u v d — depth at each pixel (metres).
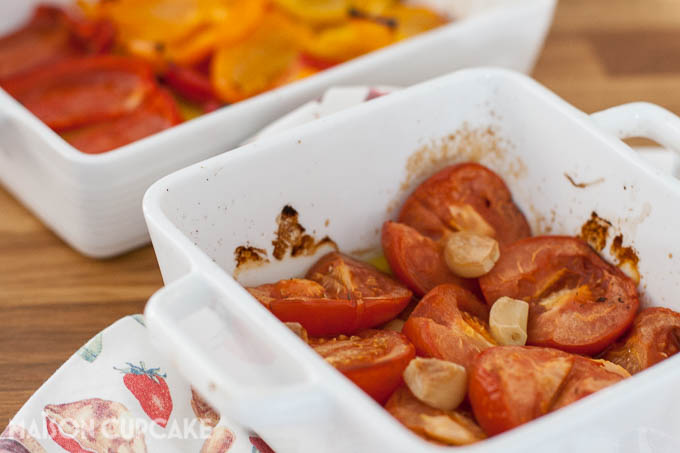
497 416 0.53
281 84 0.79
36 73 0.78
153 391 0.60
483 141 0.65
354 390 0.50
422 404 0.54
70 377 0.60
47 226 0.73
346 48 0.81
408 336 0.58
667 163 0.73
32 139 0.68
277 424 0.49
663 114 0.62
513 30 0.78
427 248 0.63
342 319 0.59
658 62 0.86
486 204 0.65
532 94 0.63
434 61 0.76
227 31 0.81
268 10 0.84
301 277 0.63
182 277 0.53
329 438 0.51
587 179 0.62
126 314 0.67
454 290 0.60
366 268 0.63
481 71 0.64
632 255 0.60
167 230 0.55
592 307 0.60
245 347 0.52
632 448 0.52
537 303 0.61
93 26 0.83
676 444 0.53
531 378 0.54
